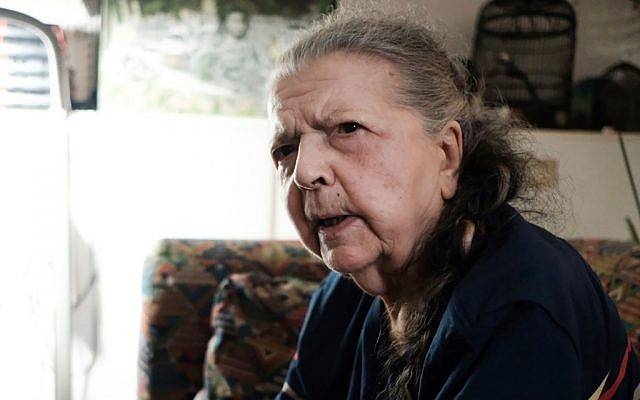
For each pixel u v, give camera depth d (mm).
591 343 724
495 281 709
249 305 1521
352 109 734
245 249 1688
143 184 2148
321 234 785
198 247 1685
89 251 2139
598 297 780
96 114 2115
